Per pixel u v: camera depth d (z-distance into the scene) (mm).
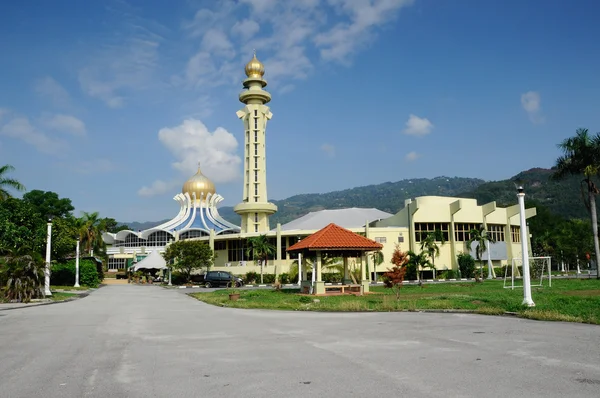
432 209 74875
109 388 9062
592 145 49031
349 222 95125
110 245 114938
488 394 8219
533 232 107125
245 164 82250
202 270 78875
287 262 73125
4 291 33781
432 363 10812
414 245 73125
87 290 53688
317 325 18641
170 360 11711
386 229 73500
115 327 18828
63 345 14352
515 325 17562
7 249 35438
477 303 25859
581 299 25094
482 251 68500
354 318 21250
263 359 11633
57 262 60875
